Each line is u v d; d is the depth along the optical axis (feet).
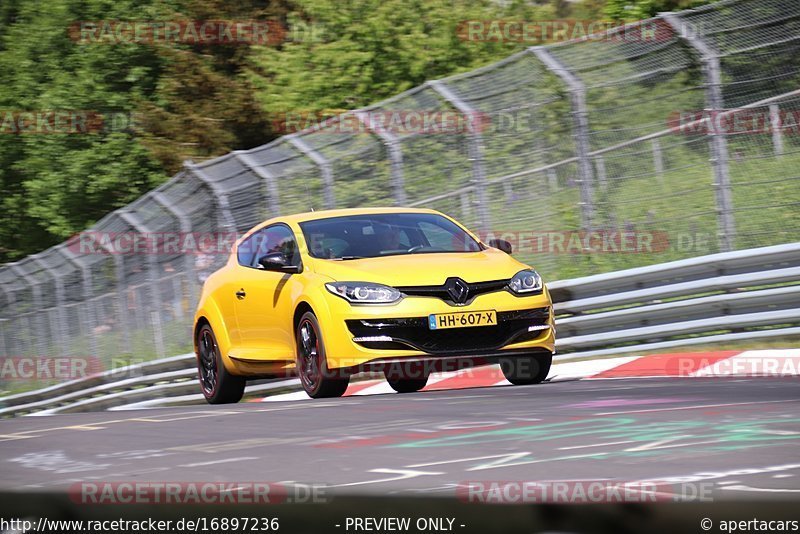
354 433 52.47
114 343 202.90
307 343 90.53
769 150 110.52
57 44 347.97
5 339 255.09
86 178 328.08
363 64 273.75
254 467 41.11
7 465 47.88
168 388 174.60
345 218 99.76
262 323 98.53
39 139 335.47
